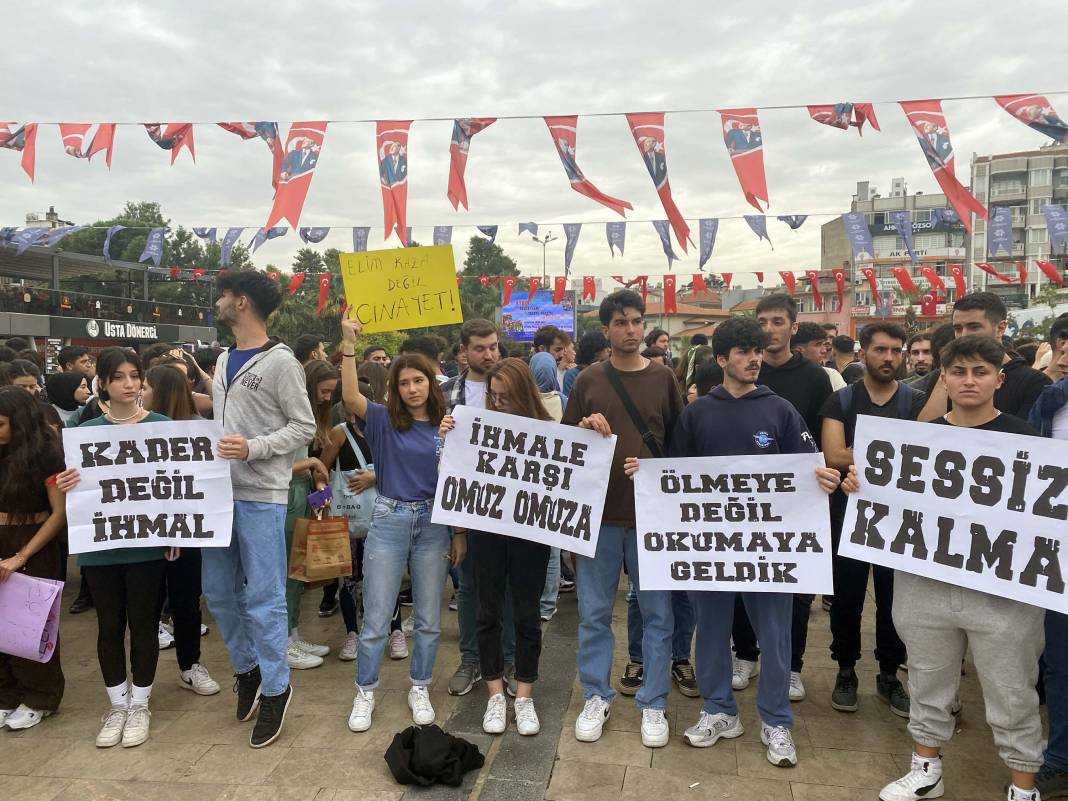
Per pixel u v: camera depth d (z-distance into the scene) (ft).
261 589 10.50
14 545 10.85
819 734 10.57
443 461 10.73
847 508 9.48
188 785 9.28
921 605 8.76
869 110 15.72
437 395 11.32
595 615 10.71
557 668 13.05
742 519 10.02
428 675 11.07
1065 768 8.95
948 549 8.65
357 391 11.24
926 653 8.75
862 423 9.41
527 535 10.49
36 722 11.03
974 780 9.34
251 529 10.57
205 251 140.87
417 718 10.82
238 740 10.46
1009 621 8.25
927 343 15.72
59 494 10.80
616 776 9.41
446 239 30.99
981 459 8.64
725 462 10.07
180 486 10.54
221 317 11.05
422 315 12.14
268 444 10.44
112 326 81.41
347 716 11.18
